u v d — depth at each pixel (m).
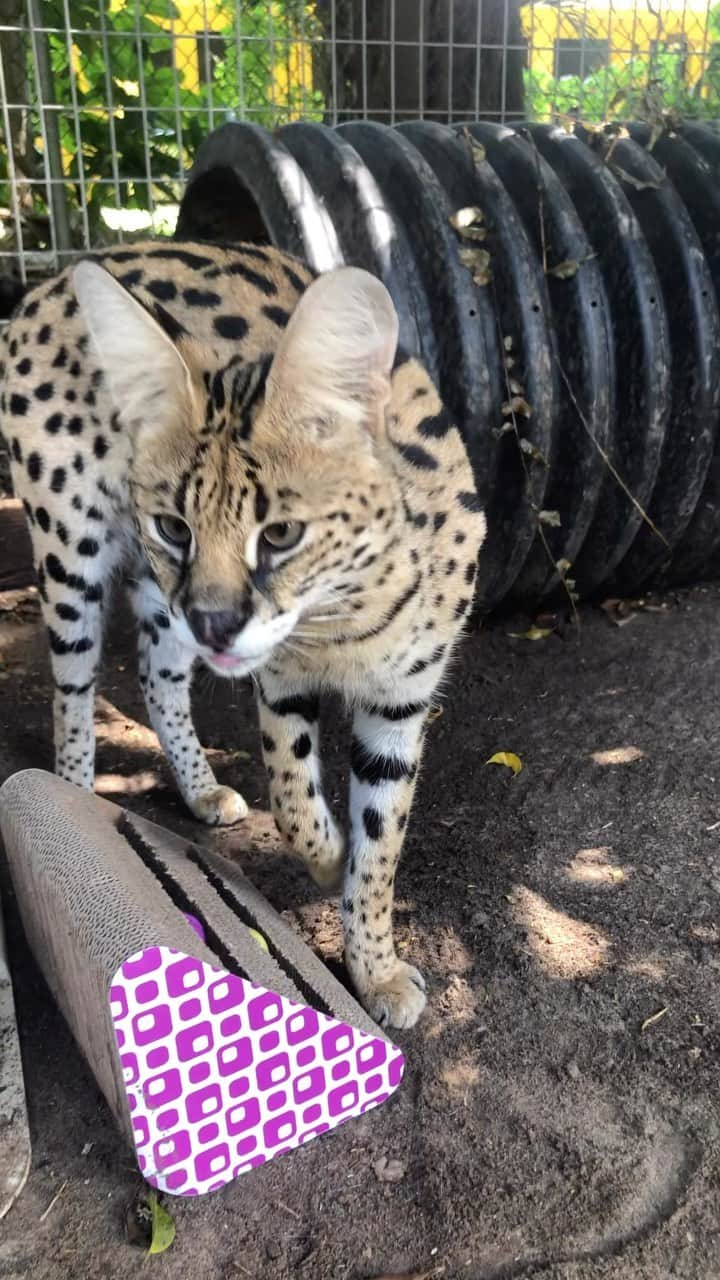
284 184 1.14
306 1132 0.69
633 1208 0.64
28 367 0.92
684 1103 0.71
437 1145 0.69
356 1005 0.72
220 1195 0.66
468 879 0.93
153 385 0.65
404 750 0.78
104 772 1.14
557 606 1.46
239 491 0.61
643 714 1.19
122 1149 0.68
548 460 1.22
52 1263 0.61
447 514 0.73
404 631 0.72
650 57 1.97
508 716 1.20
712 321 1.25
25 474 0.93
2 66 1.94
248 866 0.98
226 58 2.14
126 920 0.63
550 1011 0.79
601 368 1.22
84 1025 0.69
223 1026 0.62
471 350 1.16
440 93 2.13
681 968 0.83
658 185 1.29
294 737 0.79
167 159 2.23
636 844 0.97
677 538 1.36
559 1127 0.70
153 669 1.02
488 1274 0.61
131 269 0.90
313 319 0.59
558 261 1.22
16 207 1.98
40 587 0.97
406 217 1.19
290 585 0.64
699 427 1.27
